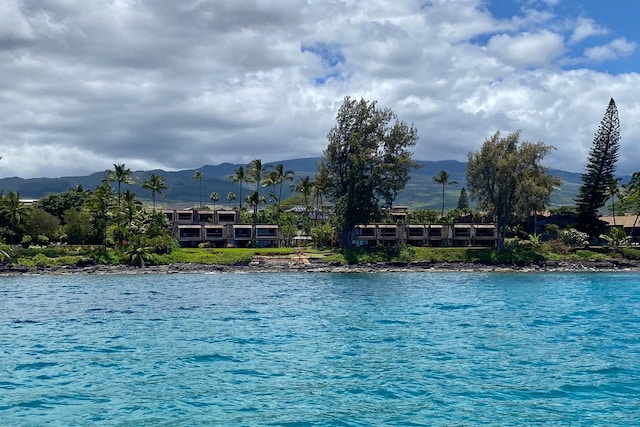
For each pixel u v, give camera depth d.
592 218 142.25
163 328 45.72
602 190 141.12
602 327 46.34
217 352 36.31
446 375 30.69
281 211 192.25
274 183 181.38
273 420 23.67
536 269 122.75
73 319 50.78
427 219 184.12
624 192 159.88
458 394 27.25
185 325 47.28
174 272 113.50
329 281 95.75
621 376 30.55
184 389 28.05
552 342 39.84
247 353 36.06
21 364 33.09
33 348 37.72
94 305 61.16
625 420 23.83
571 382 29.36
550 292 77.19
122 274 109.81
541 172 129.50
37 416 24.12
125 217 126.81
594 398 26.70
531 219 159.38
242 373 31.05
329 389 28.05
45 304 62.09
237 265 122.50
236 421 23.56
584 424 23.36
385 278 103.12
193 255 125.12
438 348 37.69
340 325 47.16
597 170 140.88
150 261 119.12
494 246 151.12
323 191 147.12
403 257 128.50
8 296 70.75
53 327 46.34
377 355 35.50
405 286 86.06
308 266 121.88
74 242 130.88
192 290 79.12
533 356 35.34
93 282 92.88
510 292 76.88
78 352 36.41
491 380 29.69
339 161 137.75
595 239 144.75
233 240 155.00
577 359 34.56
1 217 128.25
